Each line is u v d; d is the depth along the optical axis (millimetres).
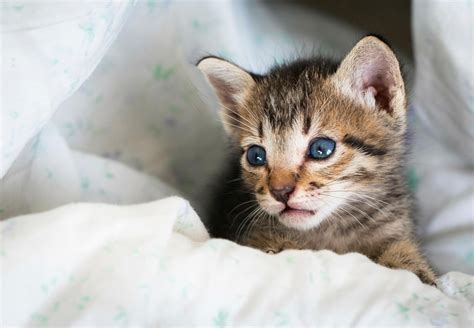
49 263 281
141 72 402
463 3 360
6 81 300
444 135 406
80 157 377
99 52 324
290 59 408
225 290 287
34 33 306
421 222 400
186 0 405
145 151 417
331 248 362
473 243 383
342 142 343
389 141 354
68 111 385
